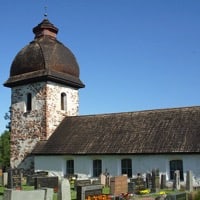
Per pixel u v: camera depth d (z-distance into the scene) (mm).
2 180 25688
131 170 26016
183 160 24188
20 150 32844
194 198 16797
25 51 34000
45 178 22484
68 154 28219
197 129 25219
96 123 30281
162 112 28438
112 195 18422
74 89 35000
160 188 23781
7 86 34531
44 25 35219
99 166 27516
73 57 35344
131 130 27703
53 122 32281
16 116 33719
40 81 32656
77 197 17578
